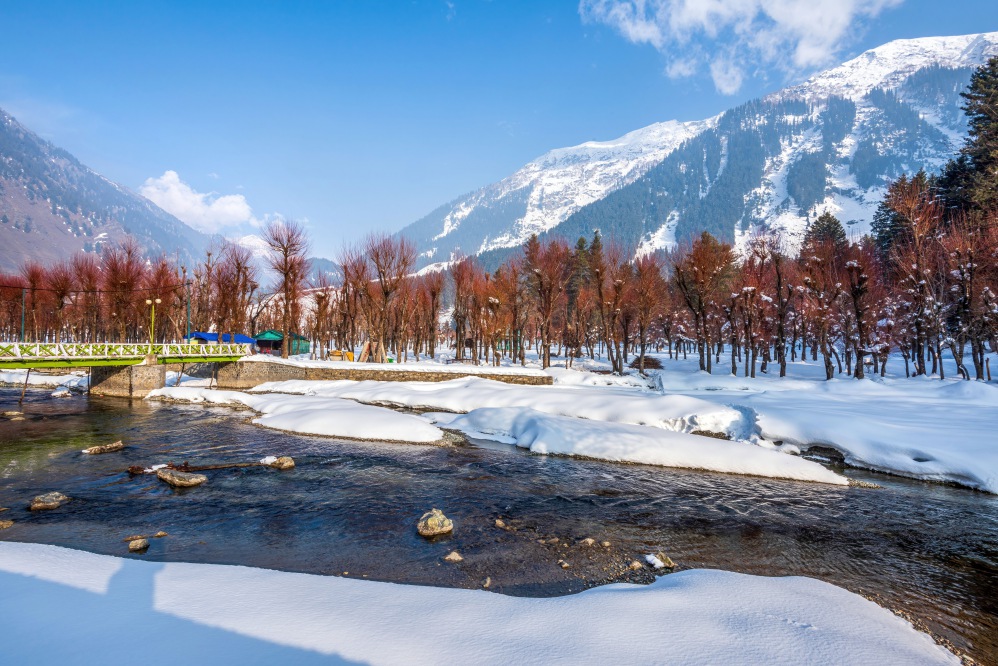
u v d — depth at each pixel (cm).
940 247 3931
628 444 1973
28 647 562
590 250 7956
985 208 4297
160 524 1165
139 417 2670
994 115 5094
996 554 1097
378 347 4872
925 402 2688
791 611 740
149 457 1827
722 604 758
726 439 2152
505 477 1662
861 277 3800
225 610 678
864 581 952
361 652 576
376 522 1210
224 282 5878
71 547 1020
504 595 806
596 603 748
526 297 6350
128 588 746
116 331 6850
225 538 1086
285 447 2027
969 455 1675
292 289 5066
